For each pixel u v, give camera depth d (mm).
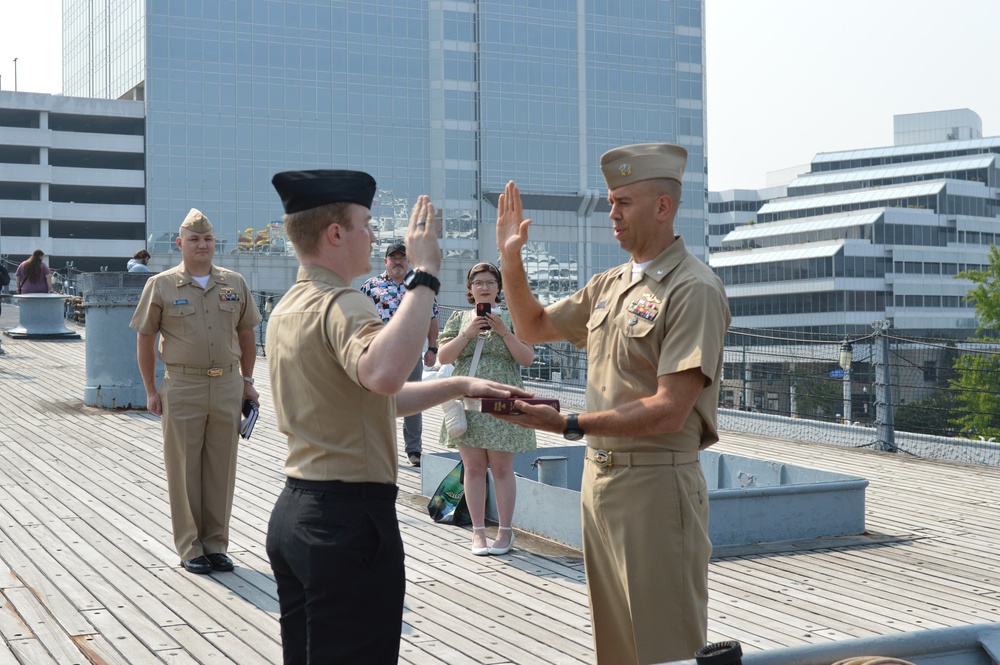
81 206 74812
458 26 73125
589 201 75188
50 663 4438
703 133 79188
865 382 12922
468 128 73312
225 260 69062
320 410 2771
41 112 74000
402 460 9906
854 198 110500
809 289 96250
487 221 73438
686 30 78750
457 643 4789
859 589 5887
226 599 5410
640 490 3229
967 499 8656
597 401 3375
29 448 10430
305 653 2889
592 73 76250
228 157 69500
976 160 114938
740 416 13508
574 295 3693
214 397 5988
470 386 3023
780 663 2490
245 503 7977
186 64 69188
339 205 2887
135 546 6504
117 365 13414
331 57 71250
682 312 3148
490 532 7023
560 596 5574
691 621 3225
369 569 2742
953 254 99750
